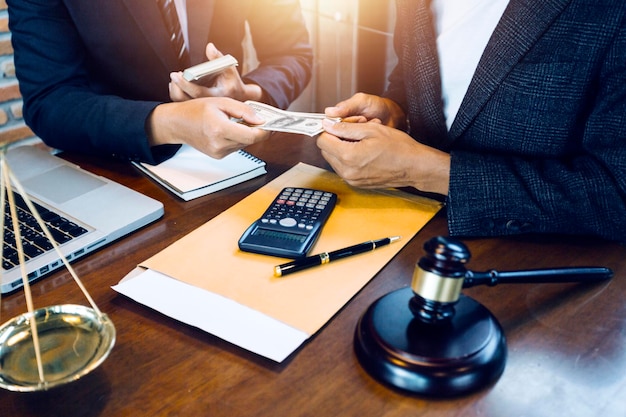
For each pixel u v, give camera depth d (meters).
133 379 0.61
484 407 0.56
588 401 0.57
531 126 0.95
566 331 0.66
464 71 1.07
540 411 0.56
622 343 0.64
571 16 0.86
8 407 0.58
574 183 0.85
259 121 1.00
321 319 0.67
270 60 1.59
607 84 0.86
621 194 0.83
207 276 0.75
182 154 1.10
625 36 0.83
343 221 0.88
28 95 1.23
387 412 0.56
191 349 0.65
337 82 2.36
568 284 0.74
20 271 0.75
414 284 0.60
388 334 0.60
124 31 1.34
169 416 0.56
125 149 1.07
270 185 1.00
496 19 1.01
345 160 0.91
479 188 0.86
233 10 1.53
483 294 0.72
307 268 0.76
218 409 0.57
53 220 0.86
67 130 1.13
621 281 0.75
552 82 0.90
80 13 1.28
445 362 0.57
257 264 0.78
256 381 0.60
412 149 0.91
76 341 0.59
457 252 0.57
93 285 0.76
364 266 0.77
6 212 0.88
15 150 1.11
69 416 0.56
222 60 1.14
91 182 0.99
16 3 1.23
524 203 0.85
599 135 0.87
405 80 1.15
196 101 1.02
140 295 0.73
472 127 1.01
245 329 0.66
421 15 1.06
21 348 0.58
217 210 0.94
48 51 1.23
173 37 1.41
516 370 0.60
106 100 1.13
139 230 0.88
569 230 0.85
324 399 0.58
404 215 0.90
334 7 2.20
